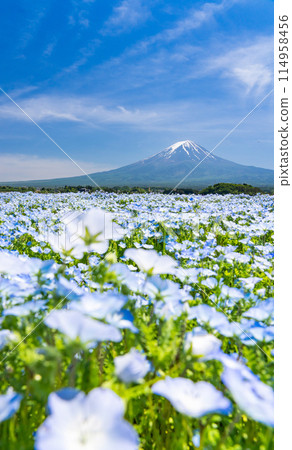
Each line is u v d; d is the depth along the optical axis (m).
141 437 1.19
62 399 0.67
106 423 0.64
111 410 0.65
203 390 0.84
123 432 0.63
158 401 1.26
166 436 1.21
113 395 0.67
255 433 1.09
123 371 0.88
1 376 1.04
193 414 0.77
